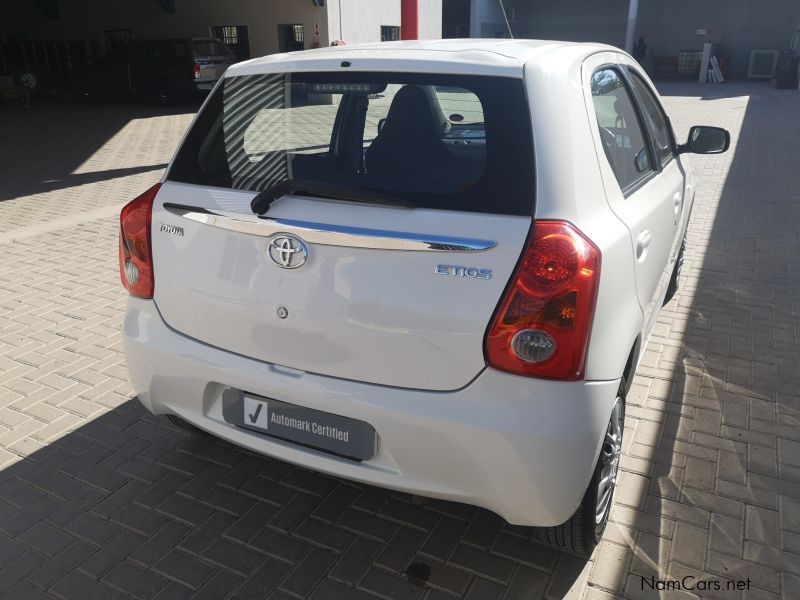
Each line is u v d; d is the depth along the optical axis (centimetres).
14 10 2423
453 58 224
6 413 353
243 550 260
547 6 3459
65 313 487
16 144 1305
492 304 194
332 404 215
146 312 257
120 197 877
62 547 261
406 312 201
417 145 213
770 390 375
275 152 233
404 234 199
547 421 196
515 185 198
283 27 2034
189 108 1842
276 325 222
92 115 1723
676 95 2284
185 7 2142
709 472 304
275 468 308
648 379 386
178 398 252
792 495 288
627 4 3303
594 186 217
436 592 239
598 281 198
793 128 1459
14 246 655
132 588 242
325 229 207
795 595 237
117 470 307
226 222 226
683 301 503
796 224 719
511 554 256
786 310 488
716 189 885
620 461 310
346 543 262
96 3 2275
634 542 262
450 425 200
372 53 239
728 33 3183
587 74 244
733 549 258
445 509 280
